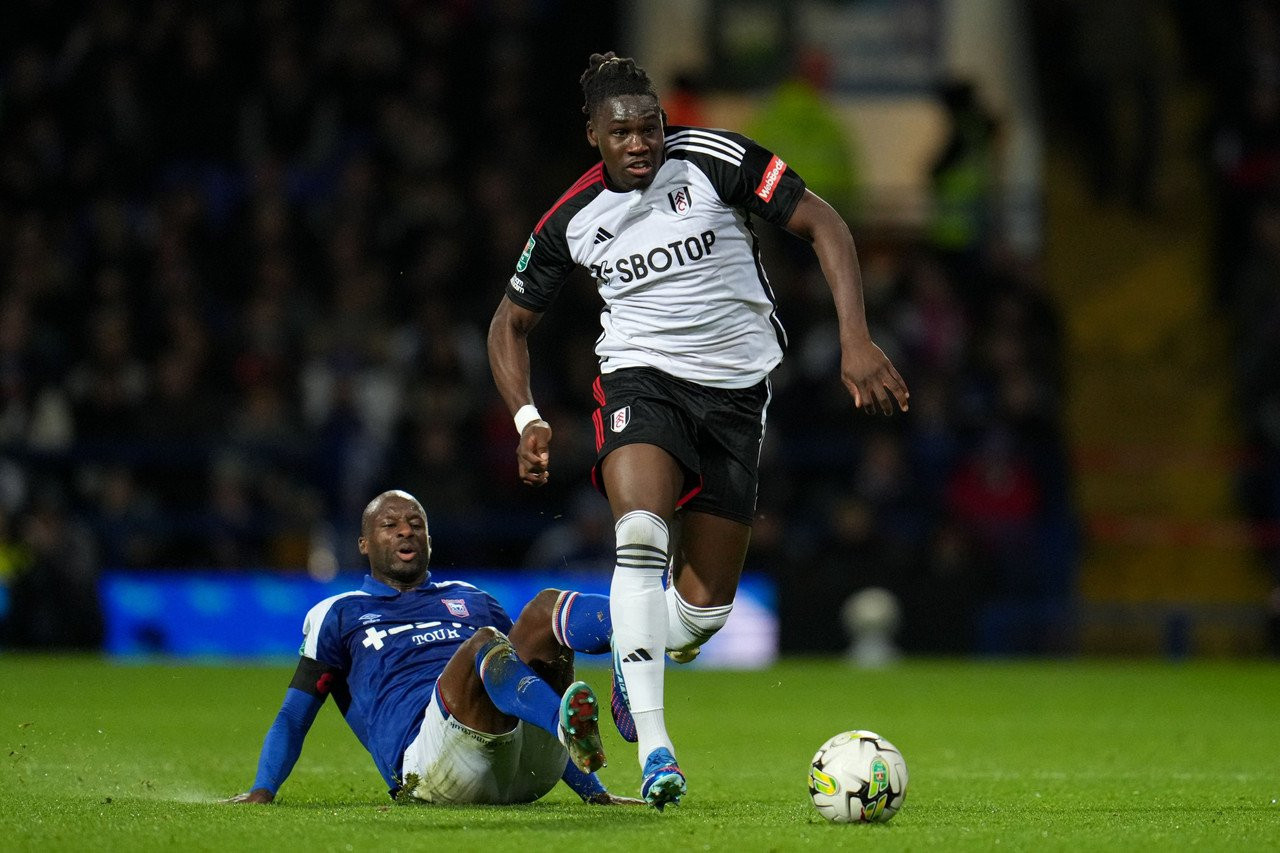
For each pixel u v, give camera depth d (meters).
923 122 77.56
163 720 36.12
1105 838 17.72
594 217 20.98
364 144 71.31
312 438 60.09
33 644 56.72
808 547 62.22
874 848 16.72
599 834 17.50
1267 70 76.19
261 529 58.88
